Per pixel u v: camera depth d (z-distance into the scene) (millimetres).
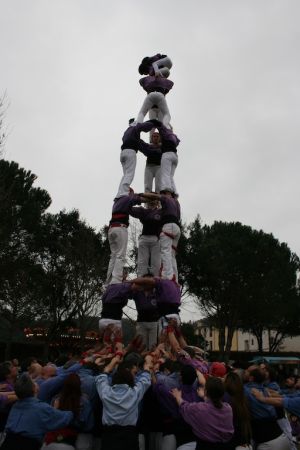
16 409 4570
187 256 31297
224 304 31859
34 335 32625
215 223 33875
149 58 10328
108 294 8102
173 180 9188
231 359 40094
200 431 4574
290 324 38375
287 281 31953
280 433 5520
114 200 8812
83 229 30031
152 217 9180
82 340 28141
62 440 4977
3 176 25406
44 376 6137
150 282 7969
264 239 31719
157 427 5754
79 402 4895
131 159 8969
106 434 4555
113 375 5086
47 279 29312
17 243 27750
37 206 29062
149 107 9664
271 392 5684
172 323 7656
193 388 5203
